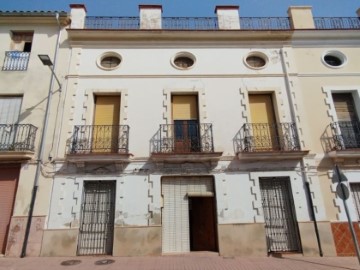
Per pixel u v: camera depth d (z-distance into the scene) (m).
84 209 8.54
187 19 11.37
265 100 10.22
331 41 10.98
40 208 8.32
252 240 8.24
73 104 9.58
